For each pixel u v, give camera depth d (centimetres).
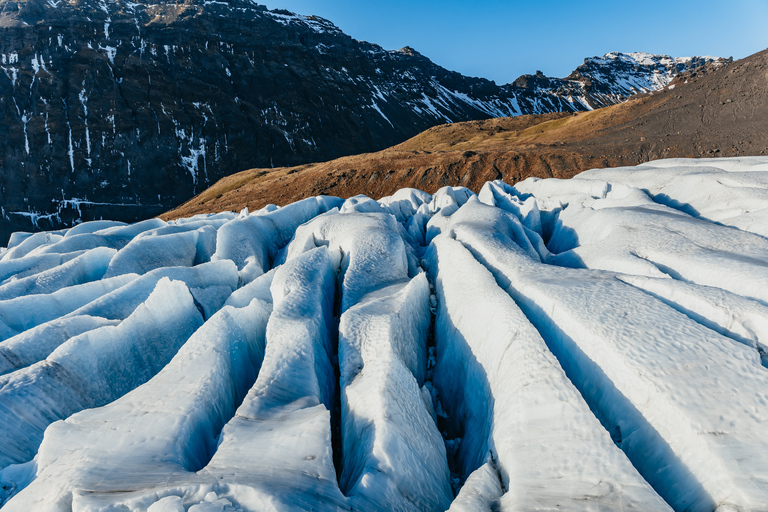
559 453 562
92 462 598
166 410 709
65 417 899
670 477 541
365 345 895
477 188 7344
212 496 500
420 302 1212
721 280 903
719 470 486
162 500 489
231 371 901
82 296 1428
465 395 891
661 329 702
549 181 2600
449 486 700
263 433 644
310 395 771
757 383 568
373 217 1886
